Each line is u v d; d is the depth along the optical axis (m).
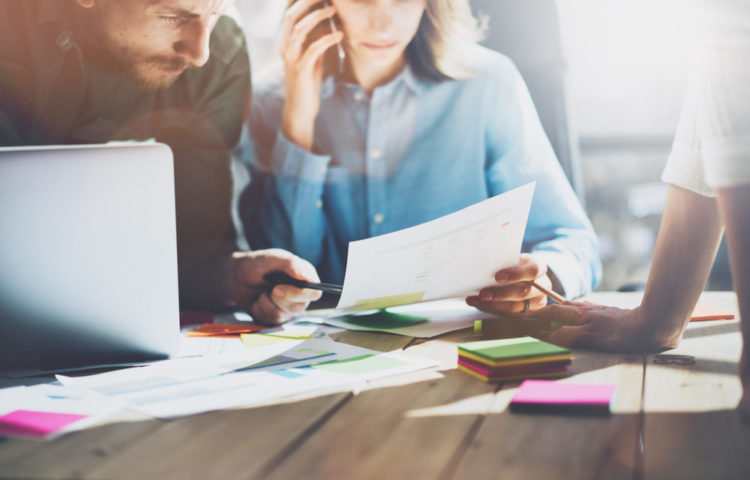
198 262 1.42
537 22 1.74
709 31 0.65
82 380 0.83
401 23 1.75
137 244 0.91
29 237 0.87
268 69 1.82
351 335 1.05
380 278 0.99
